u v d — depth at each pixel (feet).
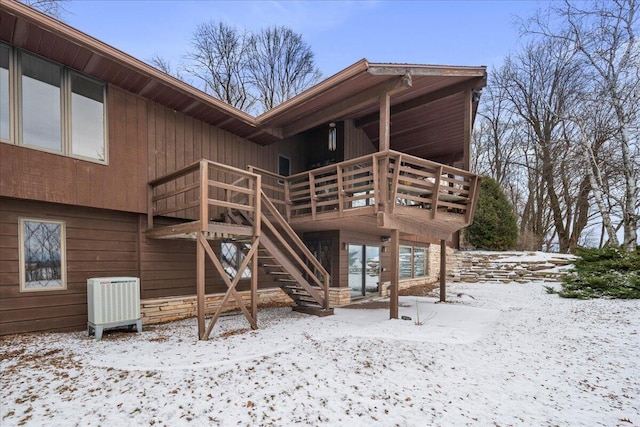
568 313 23.85
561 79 57.00
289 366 12.71
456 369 13.08
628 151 39.19
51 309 18.15
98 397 10.07
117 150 20.52
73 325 18.94
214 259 17.67
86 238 19.72
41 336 17.15
